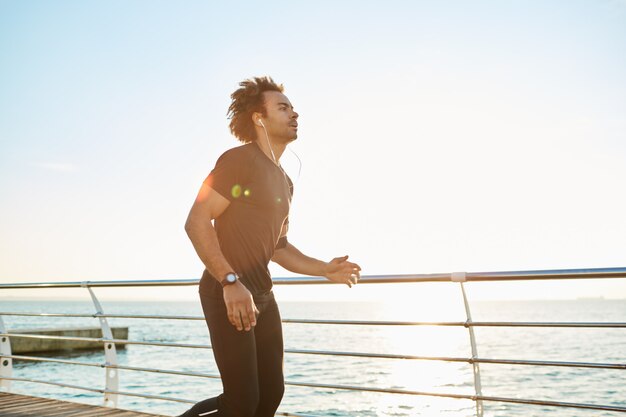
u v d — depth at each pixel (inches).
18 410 139.6
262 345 81.6
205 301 78.7
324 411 529.3
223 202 76.0
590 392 705.6
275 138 85.0
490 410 593.0
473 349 101.1
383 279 108.7
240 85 88.0
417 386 780.0
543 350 1401.3
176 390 681.0
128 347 1515.7
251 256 77.8
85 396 685.3
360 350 1465.3
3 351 167.5
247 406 76.1
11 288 170.6
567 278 91.2
